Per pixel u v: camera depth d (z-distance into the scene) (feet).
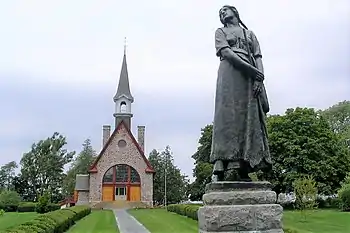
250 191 20.18
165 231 75.82
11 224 107.24
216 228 19.30
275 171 146.41
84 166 309.63
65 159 317.83
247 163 20.72
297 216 109.50
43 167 307.78
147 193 204.64
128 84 260.01
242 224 19.39
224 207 19.51
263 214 19.58
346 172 149.38
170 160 272.92
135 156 207.72
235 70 21.11
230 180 20.74
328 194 146.61
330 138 151.33
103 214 140.05
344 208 131.34
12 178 325.21
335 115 214.90
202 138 167.84
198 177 165.37
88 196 210.18
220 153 20.66
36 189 309.22
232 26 22.25
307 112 152.25
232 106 20.86
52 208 179.42
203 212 19.97
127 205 199.72
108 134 237.66
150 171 206.49
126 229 81.30
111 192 203.72
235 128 20.74
